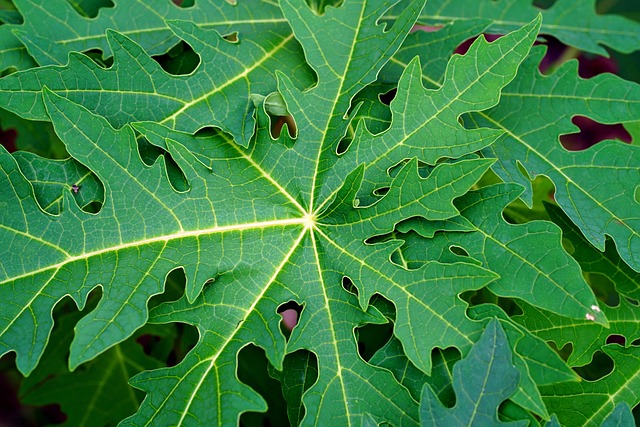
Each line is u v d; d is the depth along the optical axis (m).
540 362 0.68
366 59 0.79
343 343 0.72
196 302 0.73
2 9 0.95
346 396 0.71
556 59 1.20
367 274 0.74
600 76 0.84
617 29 0.97
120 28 0.84
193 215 0.75
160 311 0.72
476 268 0.71
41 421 1.13
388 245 0.74
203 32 0.81
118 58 0.78
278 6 0.87
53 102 0.73
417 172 0.74
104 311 0.70
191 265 0.73
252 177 0.77
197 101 0.80
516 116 0.84
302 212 0.77
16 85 0.75
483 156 0.80
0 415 1.25
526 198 0.78
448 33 0.87
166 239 0.73
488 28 0.92
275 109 0.80
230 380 0.70
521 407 0.67
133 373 1.01
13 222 0.71
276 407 0.95
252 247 0.75
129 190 0.73
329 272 0.75
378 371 0.71
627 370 0.78
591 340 0.79
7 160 0.71
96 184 0.75
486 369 0.67
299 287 0.75
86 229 0.72
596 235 0.78
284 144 0.78
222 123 0.79
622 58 1.20
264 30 0.86
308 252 0.76
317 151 0.78
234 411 0.69
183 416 0.69
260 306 0.74
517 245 0.73
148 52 0.84
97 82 0.77
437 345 0.70
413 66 0.77
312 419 0.69
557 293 0.71
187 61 0.85
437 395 0.70
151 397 0.69
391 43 0.78
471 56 0.76
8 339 0.68
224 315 0.73
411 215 0.74
